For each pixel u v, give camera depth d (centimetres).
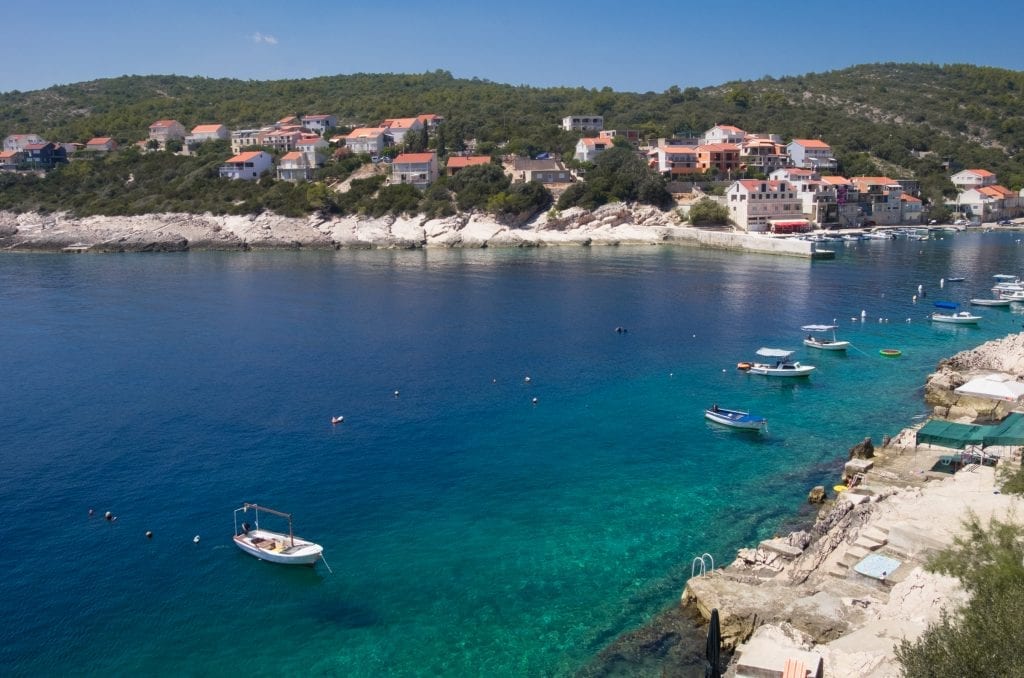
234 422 6412
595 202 19638
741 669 3045
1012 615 2334
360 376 7712
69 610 3884
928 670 2352
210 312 10944
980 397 6531
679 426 6397
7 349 8775
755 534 4581
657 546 4462
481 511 4906
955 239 19700
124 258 17525
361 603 3956
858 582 3772
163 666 3500
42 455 5722
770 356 8144
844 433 6238
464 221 19625
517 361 8288
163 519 4791
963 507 4272
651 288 12744
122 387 7344
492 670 3447
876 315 10612
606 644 3597
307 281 13838
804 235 19125
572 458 5731
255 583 4125
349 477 5388
